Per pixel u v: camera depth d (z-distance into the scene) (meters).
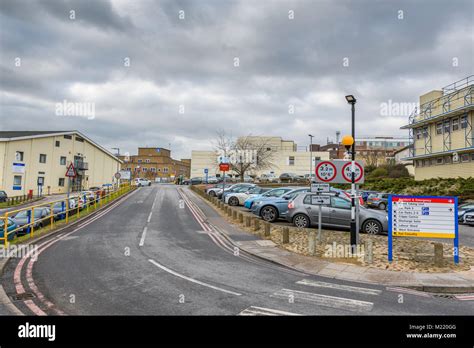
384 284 7.61
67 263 8.88
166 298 6.29
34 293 6.53
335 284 7.49
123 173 54.34
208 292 6.68
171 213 21.08
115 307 5.83
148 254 10.09
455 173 32.28
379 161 72.50
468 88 29.86
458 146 31.72
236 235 13.60
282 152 72.06
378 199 30.92
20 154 38.03
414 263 9.35
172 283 7.24
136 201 28.97
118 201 28.97
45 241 12.06
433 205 9.47
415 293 7.07
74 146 47.94
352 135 10.83
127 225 16.20
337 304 6.16
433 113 35.84
